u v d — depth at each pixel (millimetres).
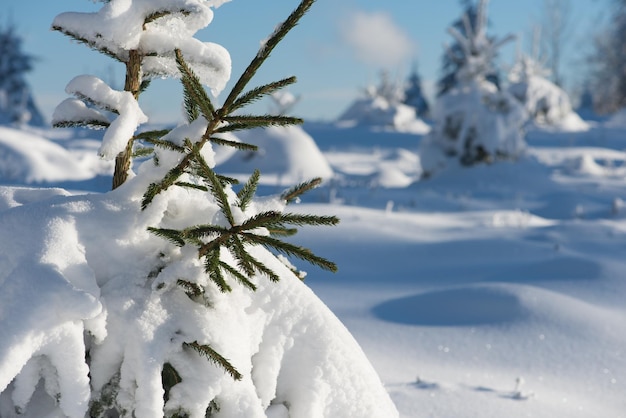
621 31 50375
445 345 5914
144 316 1984
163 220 2217
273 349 2250
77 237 2027
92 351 1952
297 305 2332
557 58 58562
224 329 2051
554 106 44531
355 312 6988
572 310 6633
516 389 4730
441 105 20391
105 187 15781
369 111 52406
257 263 1985
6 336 1755
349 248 10266
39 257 1911
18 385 1840
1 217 2039
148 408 1879
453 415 4172
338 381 2297
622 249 10414
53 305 1821
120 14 2061
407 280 8680
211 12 2104
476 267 9211
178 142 2094
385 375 4930
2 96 43656
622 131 42469
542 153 30594
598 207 15992
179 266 2043
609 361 5551
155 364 1927
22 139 19078
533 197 17453
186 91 2123
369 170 26094
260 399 2170
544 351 5762
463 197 16875
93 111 2197
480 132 19734
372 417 2332
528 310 6594
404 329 6371
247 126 2107
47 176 17594
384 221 12219
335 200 15203
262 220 1980
